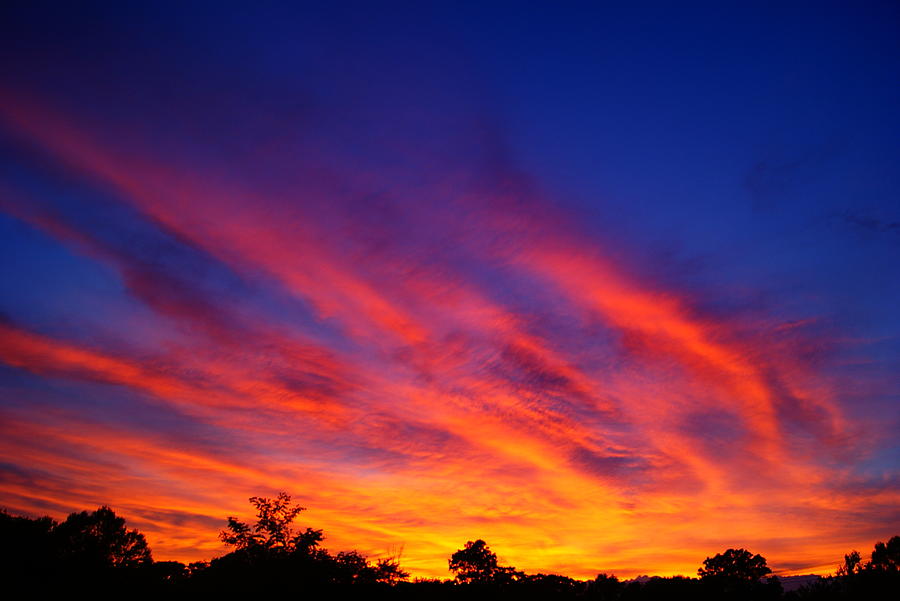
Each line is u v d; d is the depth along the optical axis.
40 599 20.73
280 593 22.00
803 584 40.12
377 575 24.58
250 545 23.28
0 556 22.47
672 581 45.69
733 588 44.09
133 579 23.05
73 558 24.56
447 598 28.94
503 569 33.47
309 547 23.66
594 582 42.56
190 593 22.09
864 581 34.56
